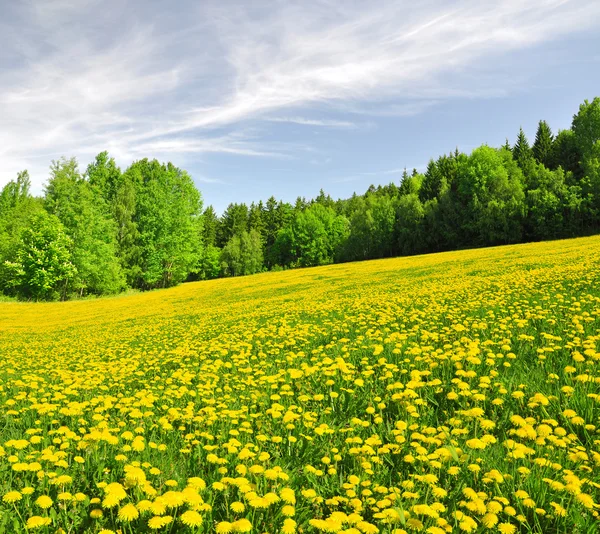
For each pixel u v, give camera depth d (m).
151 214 62.59
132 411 4.96
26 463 3.64
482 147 72.12
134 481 3.05
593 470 3.17
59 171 56.06
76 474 3.63
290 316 14.94
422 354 6.37
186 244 64.75
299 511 2.96
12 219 66.00
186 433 4.68
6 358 14.50
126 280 61.03
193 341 12.55
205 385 6.25
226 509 2.84
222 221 125.81
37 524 2.60
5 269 52.59
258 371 6.95
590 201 59.06
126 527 2.79
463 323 8.52
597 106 74.81
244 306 23.50
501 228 65.25
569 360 5.31
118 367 9.17
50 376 9.52
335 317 12.88
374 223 82.56
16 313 39.97
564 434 3.47
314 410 5.02
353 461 3.62
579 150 77.50
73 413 4.95
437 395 4.99
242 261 103.50
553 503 2.70
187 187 65.94
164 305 35.28
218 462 3.56
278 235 108.38
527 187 68.38
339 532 2.45
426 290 16.61
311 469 3.38
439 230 73.06
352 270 46.50
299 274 53.62
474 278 18.80
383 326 9.67
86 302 47.28
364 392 5.32
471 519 2.54
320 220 104.38
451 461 3.37
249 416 4.84
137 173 72.75
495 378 5.06
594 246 29.78
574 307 8.37
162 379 7.68
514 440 3.69
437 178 89.69
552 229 61.12
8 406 6.36
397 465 3.59
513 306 9.56
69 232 54.03
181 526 2.79
